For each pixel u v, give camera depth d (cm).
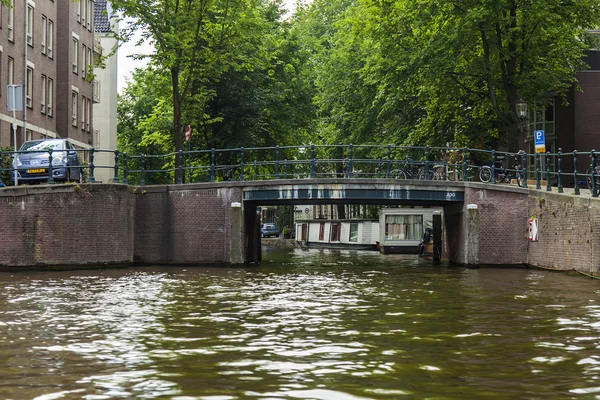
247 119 4256
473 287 1931
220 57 3503
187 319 1310
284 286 1975
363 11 3925
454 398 739
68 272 2434
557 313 1383
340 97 4834
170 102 3997
